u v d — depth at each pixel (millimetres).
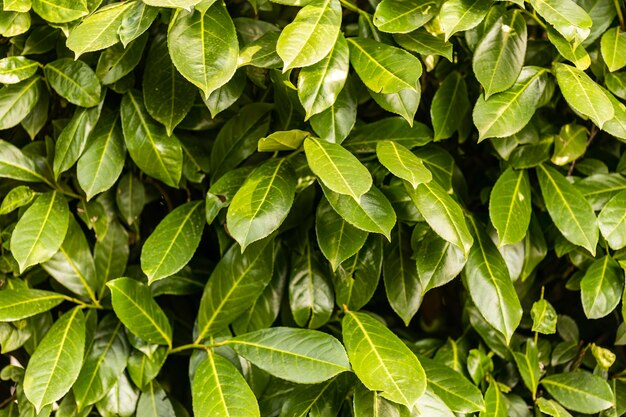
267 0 1208
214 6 1127
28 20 1184
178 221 1216
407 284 1246
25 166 1239
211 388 1159
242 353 1184
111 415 1219
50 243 1202
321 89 1124
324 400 1206
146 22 1121
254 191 1142
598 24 1213
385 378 1122
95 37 1122
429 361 1220
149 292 1215
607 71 1217
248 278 1217
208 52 1108
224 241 1242
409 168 1120
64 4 1165
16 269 1254
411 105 1160
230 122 1240
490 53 1167
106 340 1232
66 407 1210
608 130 1156
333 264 1174
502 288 1185
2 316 1179
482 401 1179
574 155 1235
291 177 1164
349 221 1125
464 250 1116
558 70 1165
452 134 1255
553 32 1165
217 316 1221
